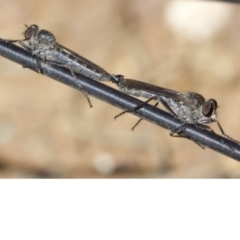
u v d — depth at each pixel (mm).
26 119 294
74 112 295
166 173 280
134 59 314
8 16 329
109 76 189
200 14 326
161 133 286
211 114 194
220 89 305
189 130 179
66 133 289
